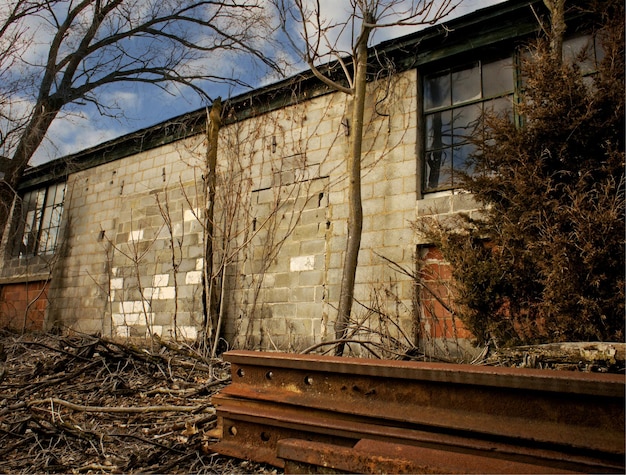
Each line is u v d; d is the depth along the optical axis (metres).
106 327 10.27
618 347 3.03
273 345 7.26
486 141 6.03
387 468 1.73
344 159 7.59
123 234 10.64
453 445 2.06
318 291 7.39
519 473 1.71
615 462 1.80
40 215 13.33
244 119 9.12
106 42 12.91
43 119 11.92
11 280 13.12
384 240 6.93
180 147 10.09
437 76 7.25
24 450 3.23
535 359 3.32
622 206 4.33
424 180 6.98
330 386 2.53
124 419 3.77
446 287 5.95
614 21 4.91
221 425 2.80
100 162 11.76
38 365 5.30
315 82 8.19
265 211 8.32
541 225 4.59
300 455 1.89
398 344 5.62
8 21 11.43
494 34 6.62
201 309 8.65
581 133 4.73
